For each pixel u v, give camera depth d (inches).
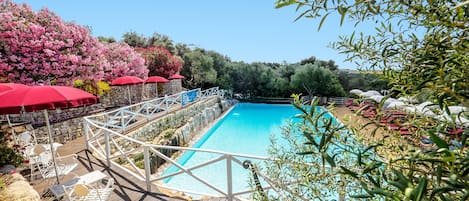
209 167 275.3
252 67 927.7
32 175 157.6
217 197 135.3
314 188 56.8
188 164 293.7
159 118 362.9
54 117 271.7
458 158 20.6
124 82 354.6
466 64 24.9
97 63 359.6
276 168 71.6
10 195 112.9
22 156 174.7
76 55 328.5
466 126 27.9
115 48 501.7
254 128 502.9
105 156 201.5
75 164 173.9
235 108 771.4
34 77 289.1
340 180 51.6
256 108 764.0
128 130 295.1
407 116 39.3
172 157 305.4
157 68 672.4
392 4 32.4
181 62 808.9
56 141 253.0
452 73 24.8
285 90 861.8
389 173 35.9
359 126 43.7
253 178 88.5
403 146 38.6
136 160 245.9
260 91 916.6
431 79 26.1
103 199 119.3
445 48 26.5
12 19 270.1
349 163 50.8
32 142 207.0
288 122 67.9
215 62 979.9
